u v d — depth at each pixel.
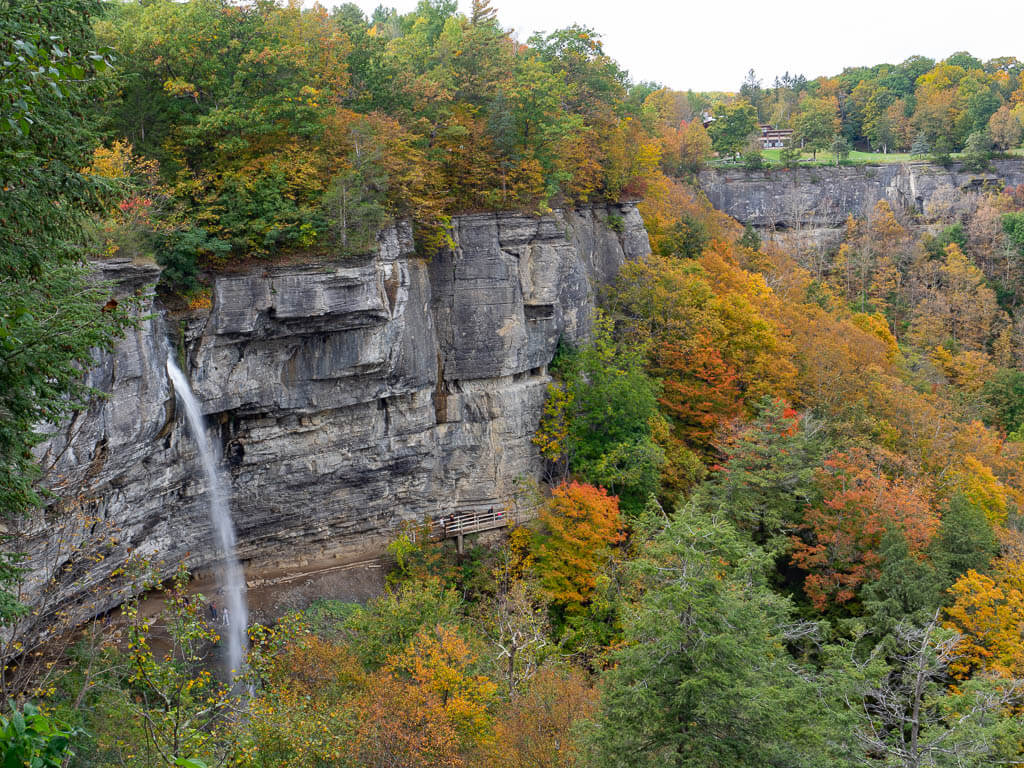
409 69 46.31
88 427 28.02
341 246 37.22
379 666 31.80
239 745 18.48
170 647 32.69
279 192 36.53
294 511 41.25
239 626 37.00
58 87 9.65
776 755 19.19
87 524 21.39
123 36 35.91
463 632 34.81
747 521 42.53
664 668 19.75
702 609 19.27
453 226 44.91
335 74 42.53
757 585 32.06
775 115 164.75
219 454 37.38
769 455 43.06
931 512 43.78
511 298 46.50
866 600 37.47
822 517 40.94
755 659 20.39
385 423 42.91
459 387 46.44
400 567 43.22
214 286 34.72
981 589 34.34
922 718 28.50
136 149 35.94
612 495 47.00
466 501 47.34
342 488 42.59
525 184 46.38
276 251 36.41
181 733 16.91
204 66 36.91
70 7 12.87
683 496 46.34
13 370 11.67
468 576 44.09
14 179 12.47
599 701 22.41
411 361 42.16
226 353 35.88
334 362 38.88
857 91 160.88
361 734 22.98
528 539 45.31
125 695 19.09
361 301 37.88
